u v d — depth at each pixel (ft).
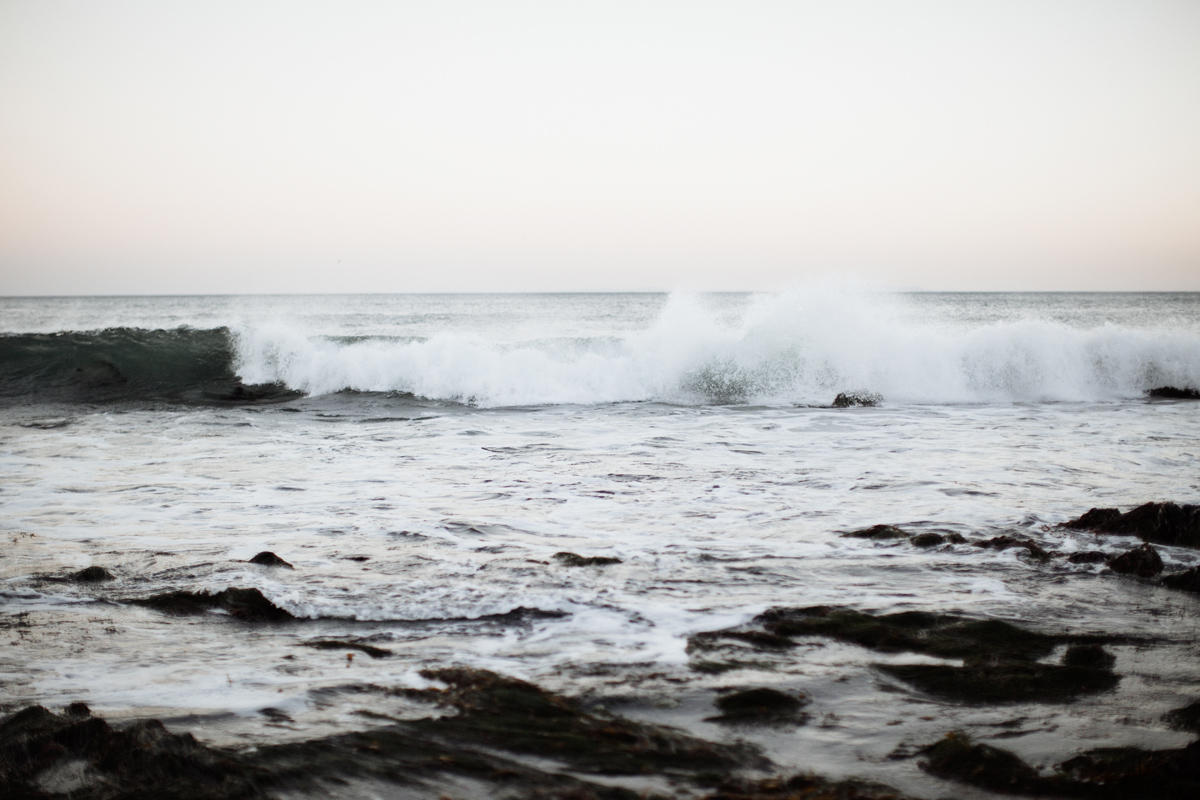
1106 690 11.48
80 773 8.30
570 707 10.44
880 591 16.19
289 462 31.14
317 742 9.25
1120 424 40.16
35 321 150.82
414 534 20.62
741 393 50.31
